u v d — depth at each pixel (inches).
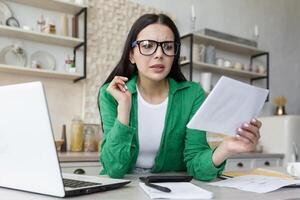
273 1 162.6
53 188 29.7
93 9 110.5
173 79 55.6
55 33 101.3
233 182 40.6
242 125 41.3
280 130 127.6
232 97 37.8
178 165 55.2
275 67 159.5
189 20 131.4
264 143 132.3
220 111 38.4
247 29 150.9
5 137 30.9
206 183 41.4
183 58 126.0
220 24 141.6
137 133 51.9
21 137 29.9
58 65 105.4
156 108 53.2
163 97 54.3
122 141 44.1
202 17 136.3
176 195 31.5
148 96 54.2
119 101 45.2
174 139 52.7
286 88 162.6
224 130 40.8
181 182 40.0
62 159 81.7
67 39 101.0
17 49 97.4
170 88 53.7
